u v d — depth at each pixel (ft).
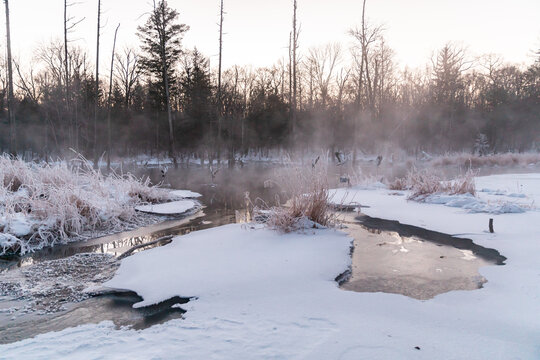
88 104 101.24
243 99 138.72
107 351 8.10
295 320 9.45
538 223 20.75
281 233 19.58
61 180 28.43
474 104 149.07
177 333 8.91
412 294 11.73
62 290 13.12
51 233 20.93
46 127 98.32
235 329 9.00
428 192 32.30
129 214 26.14
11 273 15.25
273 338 8.41
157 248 17.81
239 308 10.46
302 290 11.83
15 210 23.97
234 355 7.67
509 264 14.32
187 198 37.45
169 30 84.58
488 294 11.29
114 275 14.64
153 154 125.80
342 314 9.80
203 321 9.62
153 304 11.32
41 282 14.01
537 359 7.32
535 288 11.51
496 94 135.74
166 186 48.55
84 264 16.31
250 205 32.91
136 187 33.47
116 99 123.03
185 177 64.03
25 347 8.46
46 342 8.73
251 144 132.77
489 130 131.44
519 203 27.58
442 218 23.67
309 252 16.19
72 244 20.49
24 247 19.29
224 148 124.47
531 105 128.47
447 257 15.88
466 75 134.82
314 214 21.15
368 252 16.78
